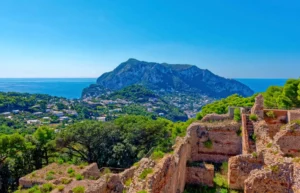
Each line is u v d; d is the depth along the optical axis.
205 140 30.42
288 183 15.77
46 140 51.06
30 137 49.81
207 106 55.97
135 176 14.98
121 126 56.94
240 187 22.12
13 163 46.97
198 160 30.50
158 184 14.46
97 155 52.72
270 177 16.20
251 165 21.83
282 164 16.20
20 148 45.22
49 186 26.34
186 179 25.39
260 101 28.23
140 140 53.53
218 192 23.14
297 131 21.69
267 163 19.62
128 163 51.12
